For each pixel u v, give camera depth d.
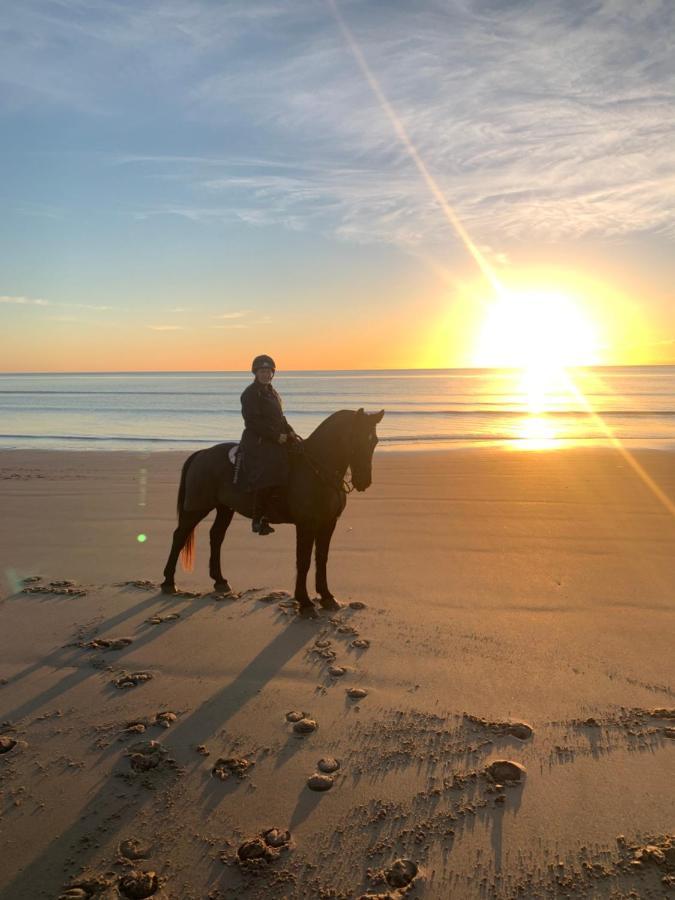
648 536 10.12
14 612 7.03
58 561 9.05
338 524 11.25
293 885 3.26
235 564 8.90
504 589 7.64
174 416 47.19
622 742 4.47
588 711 4.89
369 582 8.00
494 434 30.78
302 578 6.87
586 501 13.13
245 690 5.27
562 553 9.19
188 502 7.56
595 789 3.98
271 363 7.00
